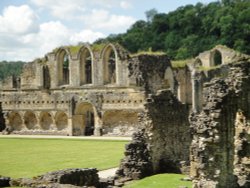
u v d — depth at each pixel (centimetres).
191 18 15600
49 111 8856
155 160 3659
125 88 7950
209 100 2494
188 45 14750
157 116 3700
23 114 9169
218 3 16538
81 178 2977
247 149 2508
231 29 13775
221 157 2427
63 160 4522
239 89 2519
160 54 8175
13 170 3897
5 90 9381
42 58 9075
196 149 2433
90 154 5009
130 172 3494
